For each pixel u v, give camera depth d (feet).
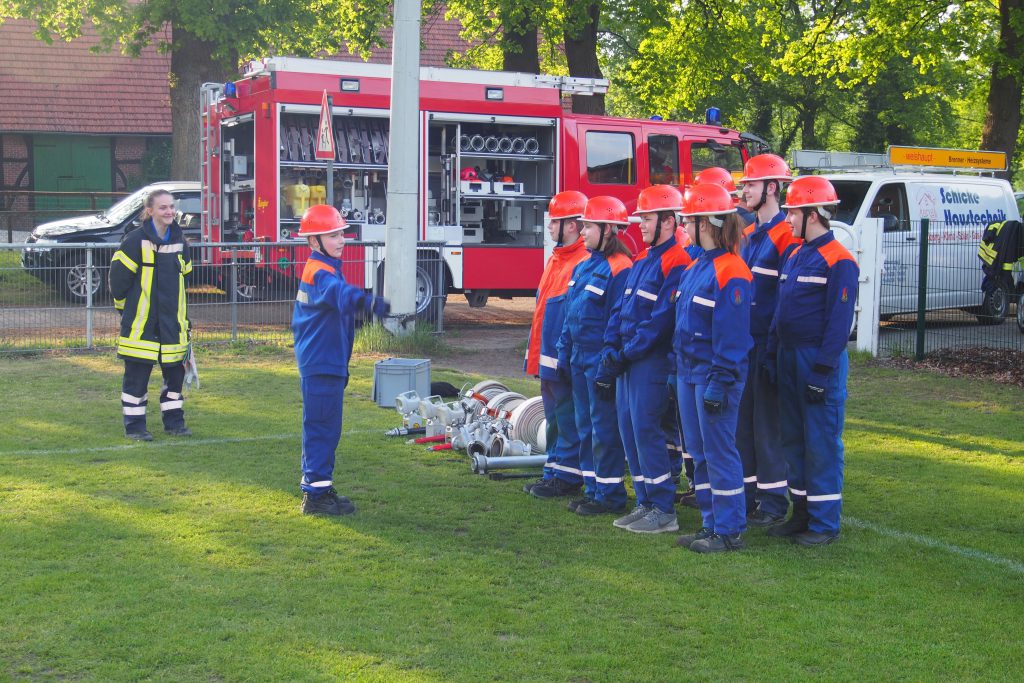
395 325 47.16
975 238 56.65
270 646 15.70
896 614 17.39
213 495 23.76
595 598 17.92
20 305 45.19
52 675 14.69
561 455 24.66
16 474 25.31
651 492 22.04
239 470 26.00
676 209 21.22
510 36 78.79
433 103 53.72
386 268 47.16
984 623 17.03
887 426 32.89
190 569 18.93
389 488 24.80
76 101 113.29
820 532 21.22
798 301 21.18
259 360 43.24
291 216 52.21
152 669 14.92
